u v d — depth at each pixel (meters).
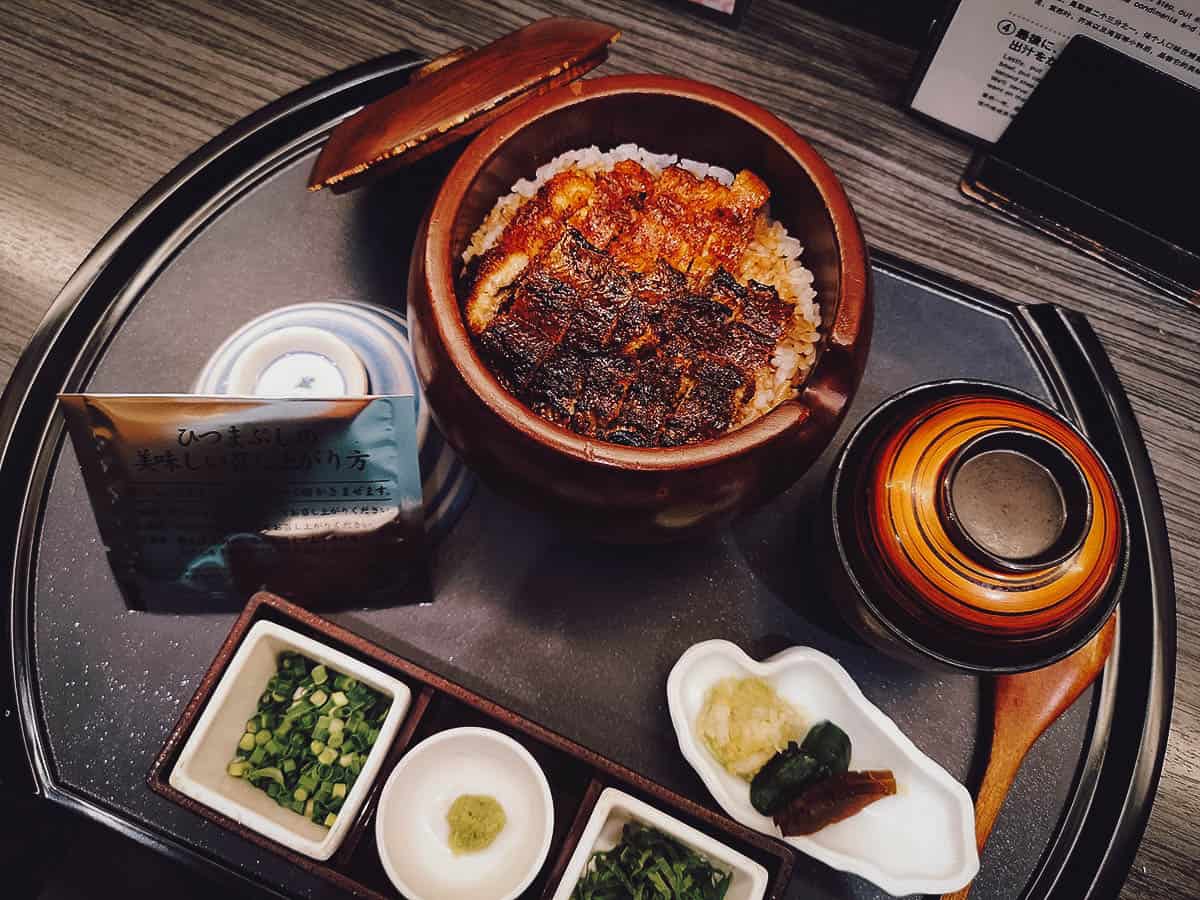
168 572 0.37
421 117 0.33
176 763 0.33
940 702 0.39
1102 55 0.39
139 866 0.43
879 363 0.44
